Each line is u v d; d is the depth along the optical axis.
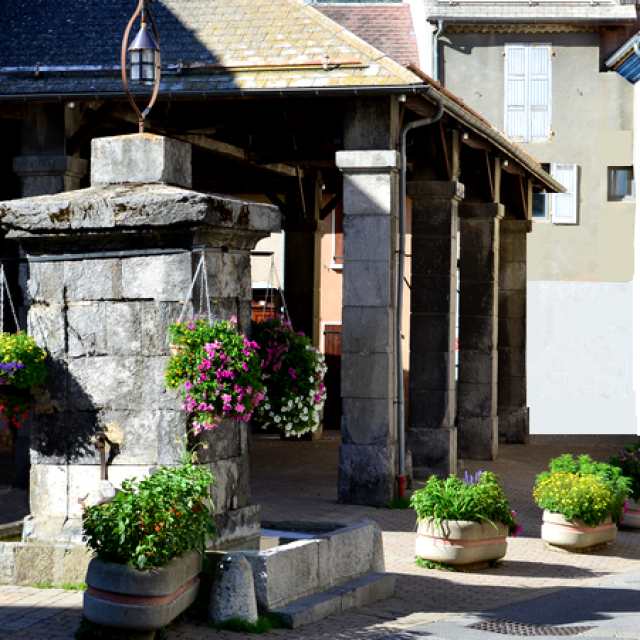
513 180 21.72
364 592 8.61
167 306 7.93
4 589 8.06
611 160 27.12
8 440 16.86
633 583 10.12
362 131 13.81
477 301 19.22
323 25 13.81
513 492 16.00
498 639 7.56
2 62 13.88
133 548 6.80
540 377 26.86
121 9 14.58
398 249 14.17
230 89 13.20
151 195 7.80
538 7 26.91
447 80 27.44
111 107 13.66
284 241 23.27
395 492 13.96
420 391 15.97
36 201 8.12
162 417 7.91
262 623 7.46
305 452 20.22
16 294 15.33
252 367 7.76
